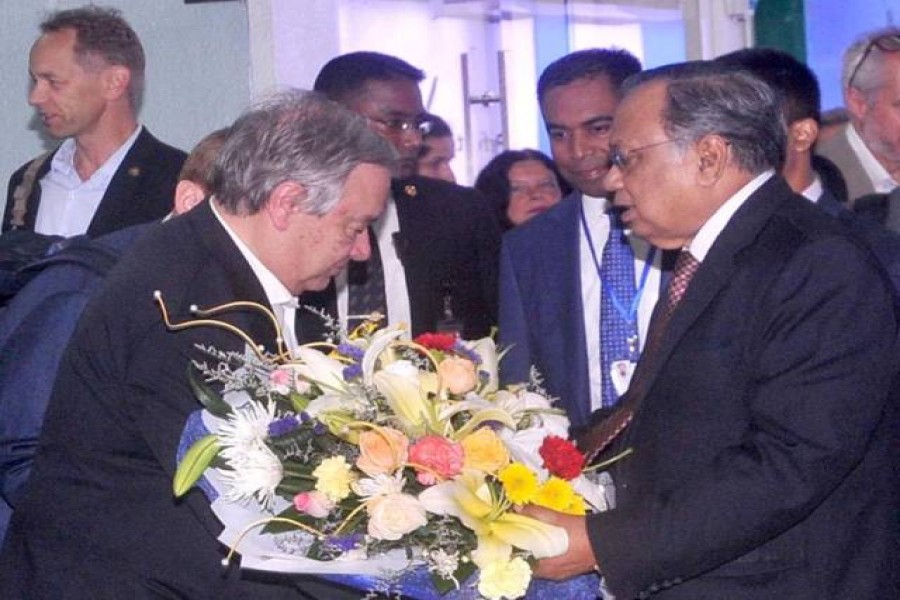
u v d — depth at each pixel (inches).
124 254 95.8
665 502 87.7
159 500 89.8
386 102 136.9
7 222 168.4
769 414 86.8
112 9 167.2
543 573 86.6
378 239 132.3
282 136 90.0
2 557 94.6
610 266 125.6
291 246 91.3
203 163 104.8
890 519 91.7
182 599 89.8
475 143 194.9
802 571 88.9
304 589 87.0
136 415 88.7
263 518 83.3
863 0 201.2
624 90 96.0
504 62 195.6
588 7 200.7
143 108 183.2
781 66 122.8
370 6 184.9
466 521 80.9
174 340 88.7
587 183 126.6
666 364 91.0
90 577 90.0
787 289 87.5
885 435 91.7
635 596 88.1
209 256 91.1
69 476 91.4
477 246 137.8
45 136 188.4
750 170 91.7
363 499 81.7
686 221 92.4
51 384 101.4
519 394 93.4
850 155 155.9
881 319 87.4
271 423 83.0
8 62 187.6
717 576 89.5
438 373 86.3
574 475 87.0
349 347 89.1
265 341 91.0
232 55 182.7
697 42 208.2
